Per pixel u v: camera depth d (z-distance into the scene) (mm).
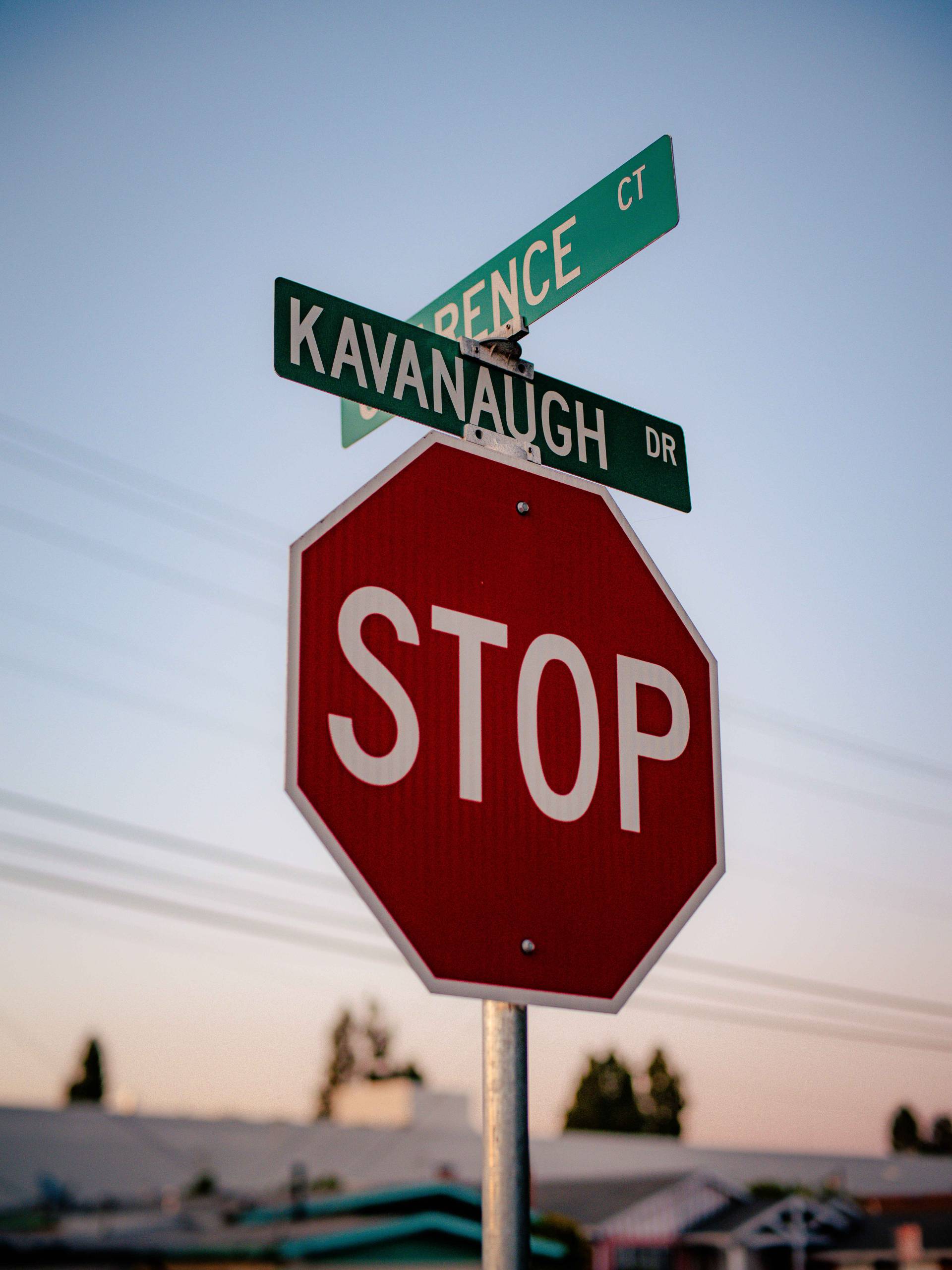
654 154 3650
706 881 3023
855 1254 32594
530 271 3885
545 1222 27938
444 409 3238
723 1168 40438
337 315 3143
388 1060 71000
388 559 2816
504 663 2898
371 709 2658
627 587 3195
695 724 3170
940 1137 73250
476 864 2672
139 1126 35000
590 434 3520
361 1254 27422
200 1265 26875
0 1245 25844
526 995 2639
